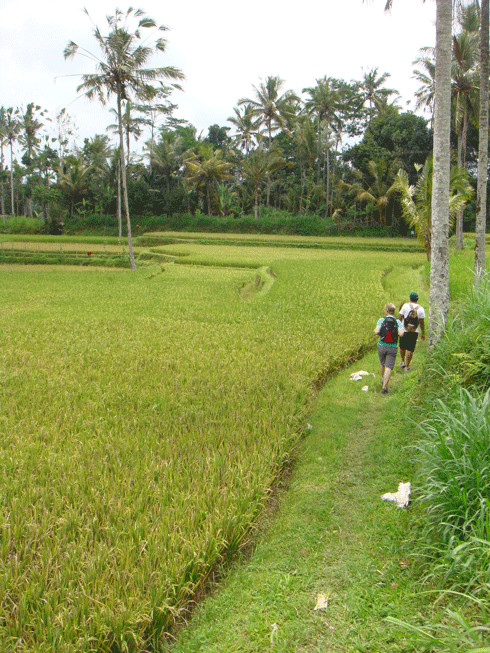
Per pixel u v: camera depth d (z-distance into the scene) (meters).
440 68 8.59
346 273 25.17
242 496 5.15
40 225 60.78
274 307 17.14
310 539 4.95
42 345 12.64
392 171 50.59
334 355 10.82
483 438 4.55
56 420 7.42
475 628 2.96
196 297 20.69
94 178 63.06
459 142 29.00
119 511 4.89
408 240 48.50
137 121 57.72
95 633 3.54
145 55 29.36
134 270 34.75
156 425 7.21
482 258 16.23
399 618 3.67
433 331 8.61
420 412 7.24
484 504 4.13
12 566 4.16
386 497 5.46
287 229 55.81
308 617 3.91
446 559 3.96
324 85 53.12
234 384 8.88
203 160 58.59
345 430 7.58
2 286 25.47
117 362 10.75
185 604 4.16
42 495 5.20
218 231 58.09
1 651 3.44
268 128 55.69
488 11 15.36
